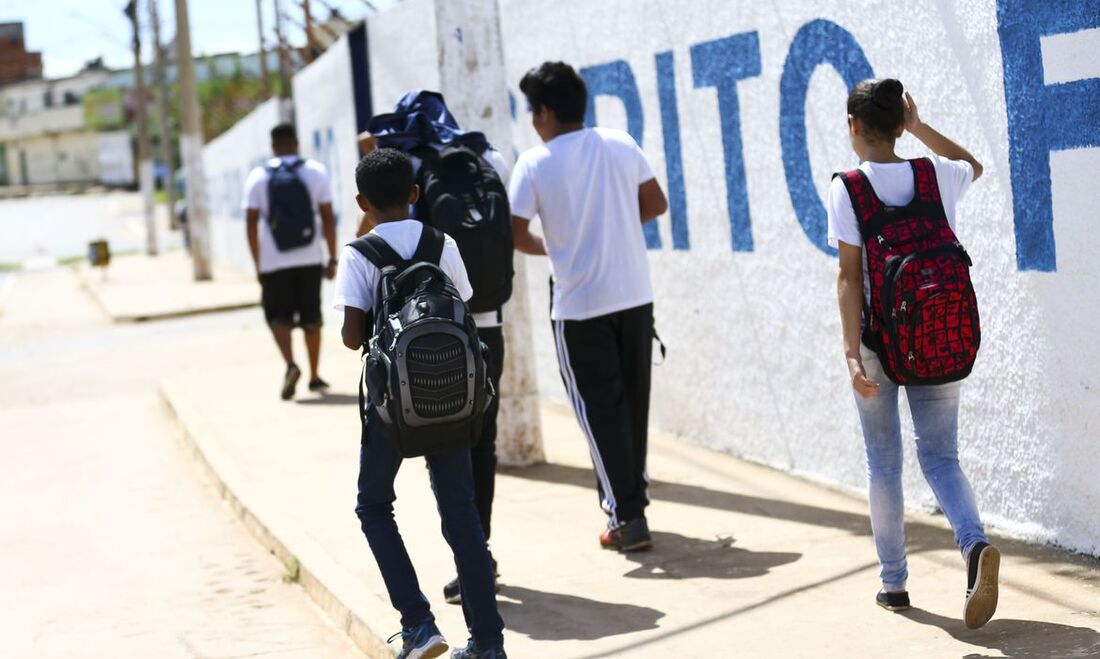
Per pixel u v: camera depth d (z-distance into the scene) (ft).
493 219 16.29
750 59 21.25
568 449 24.98
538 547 18.47
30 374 49.16
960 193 13.57
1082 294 15.33
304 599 18.57
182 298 72.43
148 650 16.88
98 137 299.17
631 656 13.93
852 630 13.96
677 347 24.50
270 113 69.77
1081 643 12.94
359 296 13.55
